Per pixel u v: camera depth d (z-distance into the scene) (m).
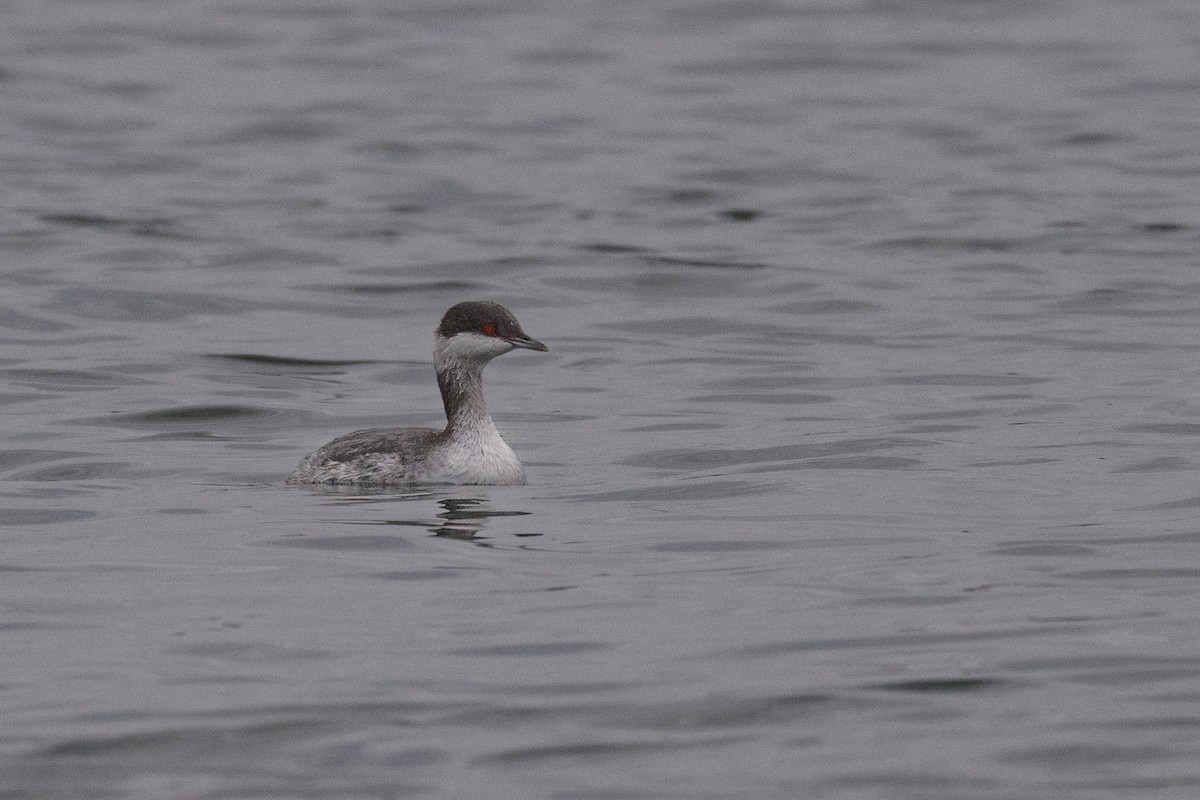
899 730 9.52
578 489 15.61
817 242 28.72
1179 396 19.34
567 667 10.52
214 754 9.27
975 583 12.30
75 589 12.29
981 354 21.88
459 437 15.83
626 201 31.61
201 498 15.23
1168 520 14.08
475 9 49.97
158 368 21.23
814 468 16.41
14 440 17.67
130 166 33.88
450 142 36.16
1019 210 30.64
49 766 9.14
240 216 30.22
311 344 22.78
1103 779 8.89
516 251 28.00
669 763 9.12
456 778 8.95
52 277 25.86
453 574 12.65
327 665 10.59
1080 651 10.71
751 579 12.51
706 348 22.58
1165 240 28.41
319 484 15.76
